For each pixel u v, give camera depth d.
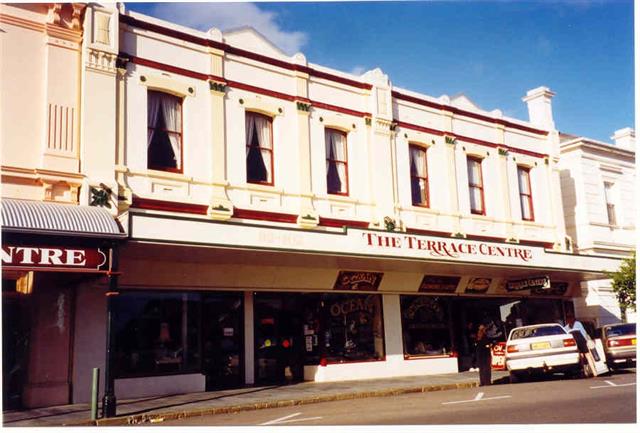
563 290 23.75
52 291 13.38
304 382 16.84
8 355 13.13
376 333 18.72
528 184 23.48
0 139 13.40
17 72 13.82
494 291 21.64
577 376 16.05
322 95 18.44
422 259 16.59
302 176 17.44
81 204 13.91
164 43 15.69
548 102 24.73
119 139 14.61
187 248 13.23
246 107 16.83
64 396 13.14
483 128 22.33
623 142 29.00
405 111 20.19
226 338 16.06
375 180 18.88
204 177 15.77
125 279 14.25
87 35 14.38
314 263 16.42
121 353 14.23
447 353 20.14
